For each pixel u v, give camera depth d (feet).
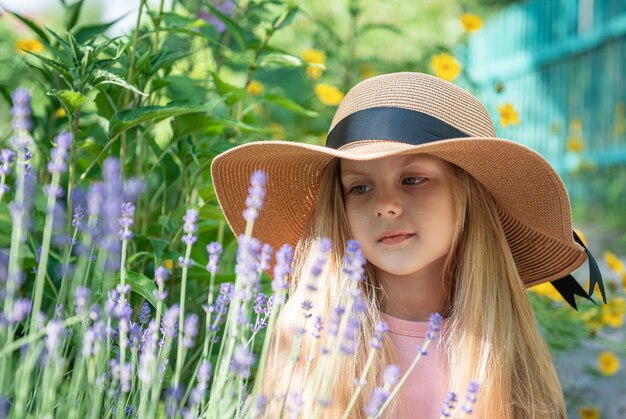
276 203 6.93
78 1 6.99
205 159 6.93
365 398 6.05
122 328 4.30
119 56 6.08
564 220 6.37
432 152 6.07
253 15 8.39
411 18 33.96
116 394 4.83
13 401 4.85
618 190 25.16
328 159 6.69
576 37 27.40
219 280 6.59
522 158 6.06
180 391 4.42
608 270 16.25
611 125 26.08
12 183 5.85
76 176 7.11
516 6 30.45
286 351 6.29
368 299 6.47
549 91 28.78
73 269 5.41
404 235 6.19
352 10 12.84
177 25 7.11
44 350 4.55
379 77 6.55
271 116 13.98
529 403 6.33
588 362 10.14
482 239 6.52
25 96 4.06
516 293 6.61
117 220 4.21
